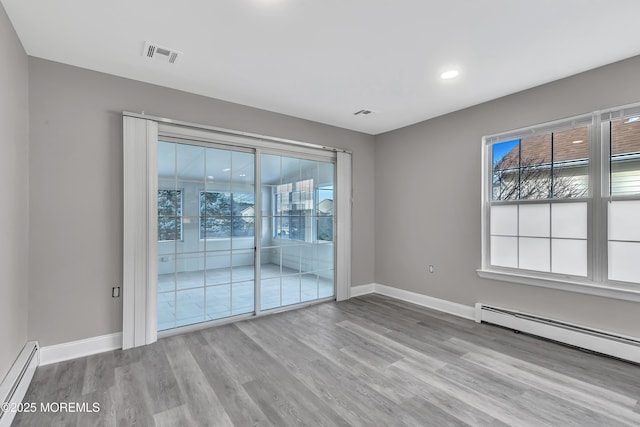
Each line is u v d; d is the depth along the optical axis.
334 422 1.85
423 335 3.17
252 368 2.49
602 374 2.37
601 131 2.73
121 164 2.89
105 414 1.91
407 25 2.11
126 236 2.84
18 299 2.23
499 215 3.49
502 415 1.90
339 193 4.50
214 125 3.42
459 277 3.81
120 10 1.95
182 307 3.29
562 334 2.89
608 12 1.95
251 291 3.77
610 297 2.65
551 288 3.01
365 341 3.03
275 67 2.72
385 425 1.82
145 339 2.93
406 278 4.48
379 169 4.93
